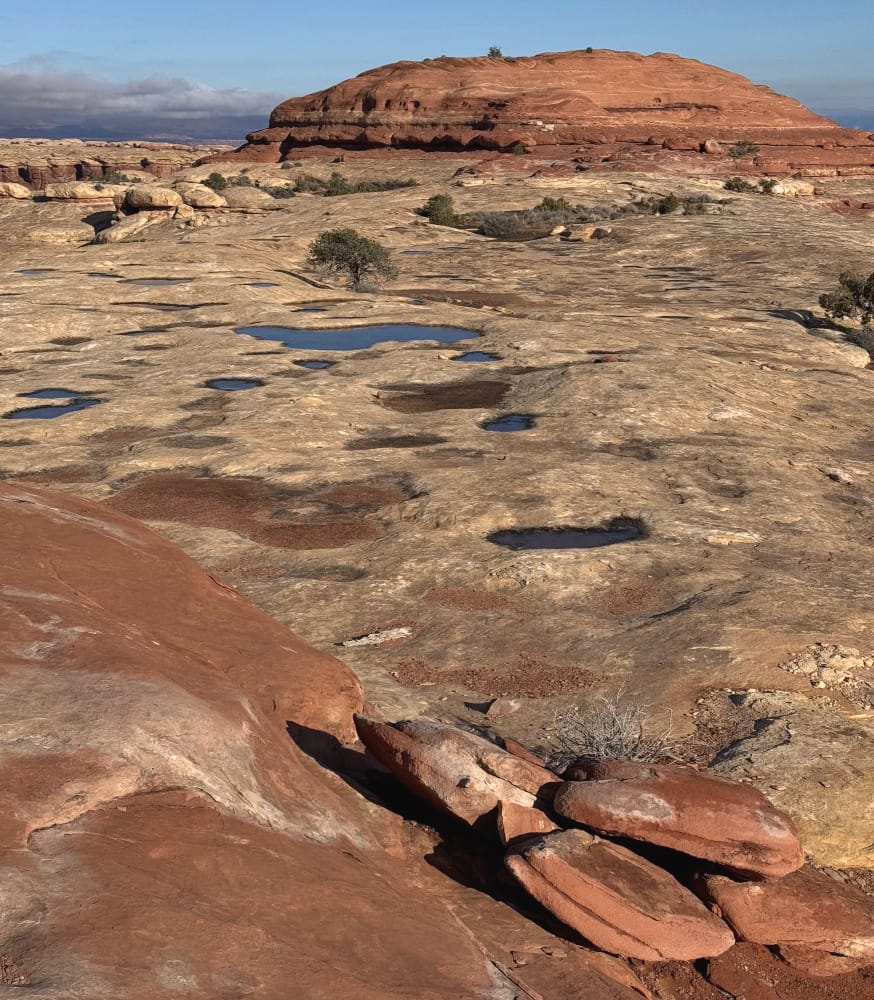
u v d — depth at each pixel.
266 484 21.86
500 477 21.42
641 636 12.88
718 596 14.30
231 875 4.47
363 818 7.02
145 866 4.21
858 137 151.00
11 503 7.98
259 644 8.02
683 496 20.72
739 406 30.19
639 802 6.88
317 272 67.06
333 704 8.05
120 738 4.77
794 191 117.81
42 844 4.09
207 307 50.38
